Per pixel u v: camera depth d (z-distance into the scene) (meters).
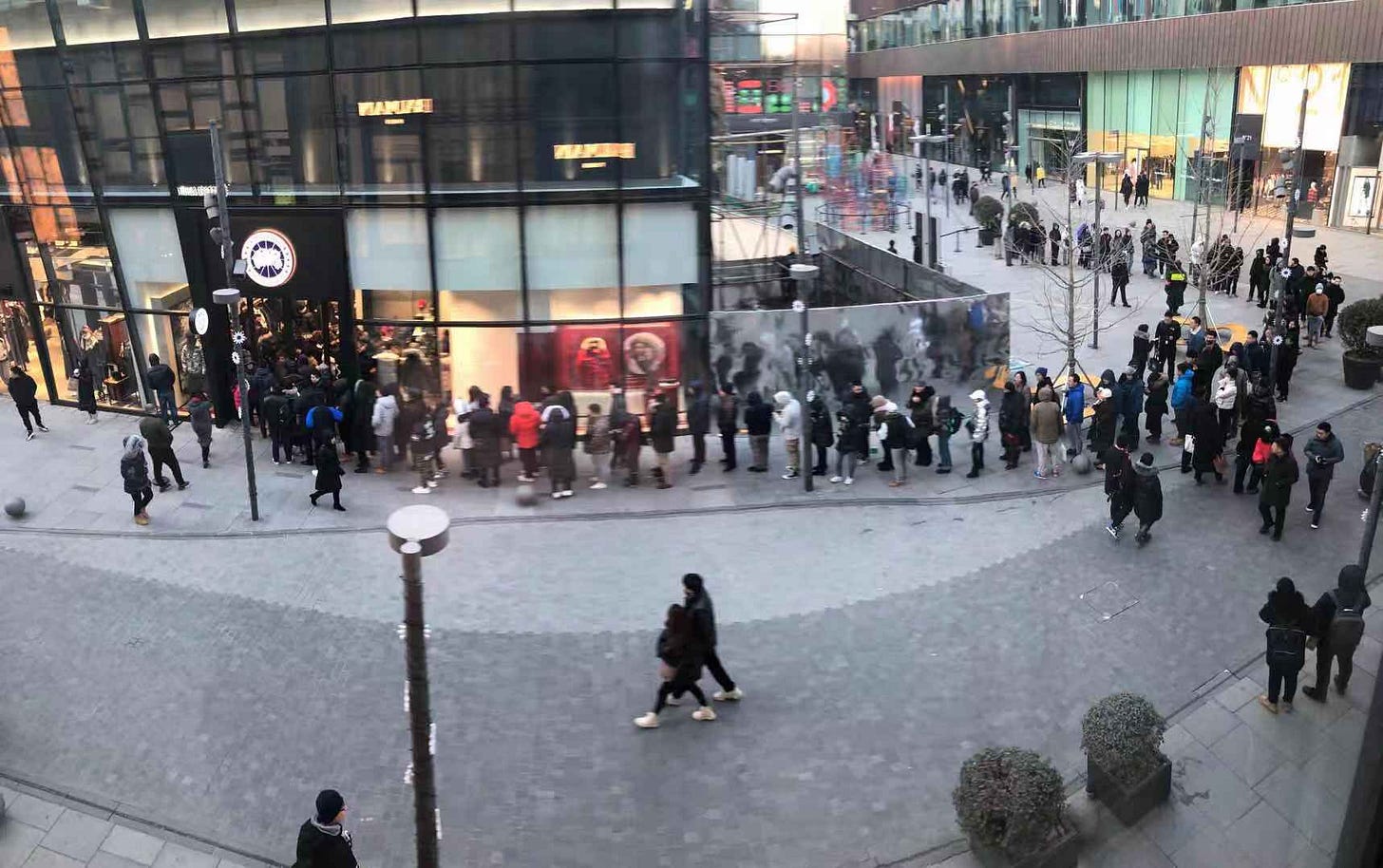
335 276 22.67
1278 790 8.20
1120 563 16.12
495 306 22.30
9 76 24.11
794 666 13.96
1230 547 16.38
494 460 20.14
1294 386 23.33
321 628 15.37
